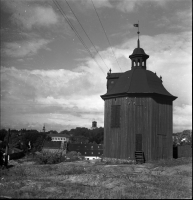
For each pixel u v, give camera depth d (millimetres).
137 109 33125
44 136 114000
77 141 171625
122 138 33312
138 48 37000
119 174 22031
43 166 28375
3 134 105562
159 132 33219
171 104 35250
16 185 18031
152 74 36312
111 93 35031
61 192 15078
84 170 24844
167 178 19391
